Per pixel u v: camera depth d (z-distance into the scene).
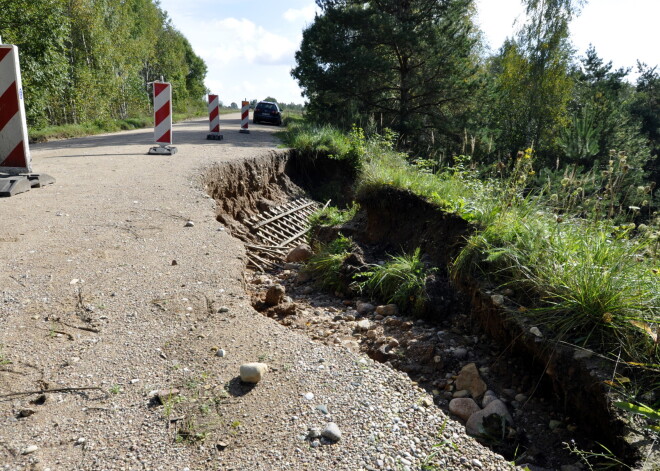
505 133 24.00
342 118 19.81
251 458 2.09
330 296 5.50
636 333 2.94
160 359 2.86
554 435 2.89
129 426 2.27
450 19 19.97
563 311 3.28
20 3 16.45
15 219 5.45
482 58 29.55
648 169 24.38
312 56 21.02
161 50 49.12
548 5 24.86
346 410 2.45
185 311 3.48
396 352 3.90
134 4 41.38
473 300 4.20
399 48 20.02
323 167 14.89
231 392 2.57
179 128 24.48
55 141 16.59
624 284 3.19
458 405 3.24
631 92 34.03
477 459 2.17
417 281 4.83
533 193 5.13
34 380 2.57
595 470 2.47
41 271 4.00
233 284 4.04
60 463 2.02
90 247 4.68
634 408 2.46
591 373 2.77
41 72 17.72
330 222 8.17
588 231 4.11
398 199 6.25
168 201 6.71
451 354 3.80
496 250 4.12
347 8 20.12
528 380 3.39
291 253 7.54
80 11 26.67
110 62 29.81
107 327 3.18
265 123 31.67
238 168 10.89
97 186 7.46
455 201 5.60
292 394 2.56
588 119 18.34
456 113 20.89
